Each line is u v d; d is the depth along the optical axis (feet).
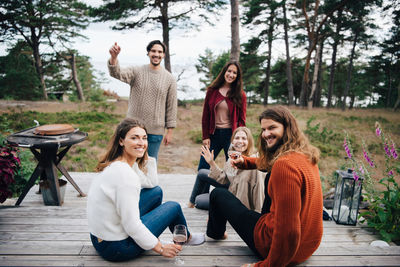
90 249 6.03
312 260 5.82
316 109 75.87
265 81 104.68
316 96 102.37
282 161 4.66
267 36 81.61
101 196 5.21
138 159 7.01
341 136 34.91
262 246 5.34
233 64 11.11
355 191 8.92
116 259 5.49
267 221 5.28
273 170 4.73
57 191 11.25
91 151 26.76
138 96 11.59
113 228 5.32
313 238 5.18
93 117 43.70
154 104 11.71
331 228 8.89
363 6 62.95
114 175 5.15
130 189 5.10
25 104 53.93
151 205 7.61
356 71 121.60
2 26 70.64
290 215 4.46
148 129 11.85
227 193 6.70
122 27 52.54
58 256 5.75
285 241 4.54
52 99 82.28
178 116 47.73
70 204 11.86
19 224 7.82
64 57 85.61
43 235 7.14
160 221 6.11
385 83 120.47
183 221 6.81
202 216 9.95
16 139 10.44
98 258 5.70
